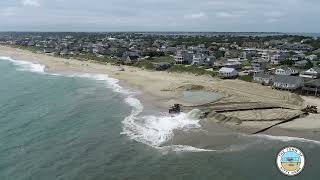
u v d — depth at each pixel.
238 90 105.94
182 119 74.94
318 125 71.75
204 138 63.62
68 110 83.56
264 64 154.62
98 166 51.28
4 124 71.56
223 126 70.25
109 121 74.06
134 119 75.50
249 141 62.62
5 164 51.34
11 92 106.81
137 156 55.19
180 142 61.53
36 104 90.12
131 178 47.88
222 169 51.09
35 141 61.47
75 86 118.31
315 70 122.00
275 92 101.81
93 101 93.62
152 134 65.69
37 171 49.22
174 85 112.56
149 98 97.44
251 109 82.62
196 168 51.25
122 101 93.62
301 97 97.62
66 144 60.09
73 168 50.44
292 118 75.88
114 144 60.22
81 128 69.19
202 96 98.19
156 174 49.22
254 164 52.94
